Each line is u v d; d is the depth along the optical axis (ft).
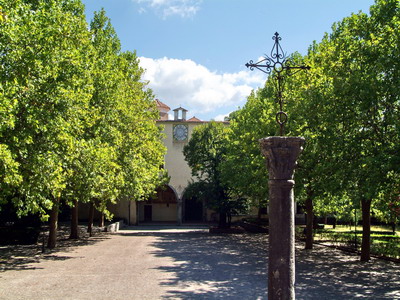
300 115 64.54
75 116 58.44
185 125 185.26
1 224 107.96
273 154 23.04
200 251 82.58
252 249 86.79
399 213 72.28
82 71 61.00
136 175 101.09
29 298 40.60
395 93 49.65
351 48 59.06
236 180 113.80
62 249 84.12
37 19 51.62
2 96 40.22
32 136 50.93
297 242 102.12
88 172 67.56
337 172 54.65
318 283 50.21
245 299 41.22
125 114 91.35
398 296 43.37
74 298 40.73
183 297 41.73
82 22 72.54
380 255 73.20
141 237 117.91
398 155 47.06
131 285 47.47
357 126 56.95
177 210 183.11
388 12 55.57
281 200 22.93
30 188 52.01
